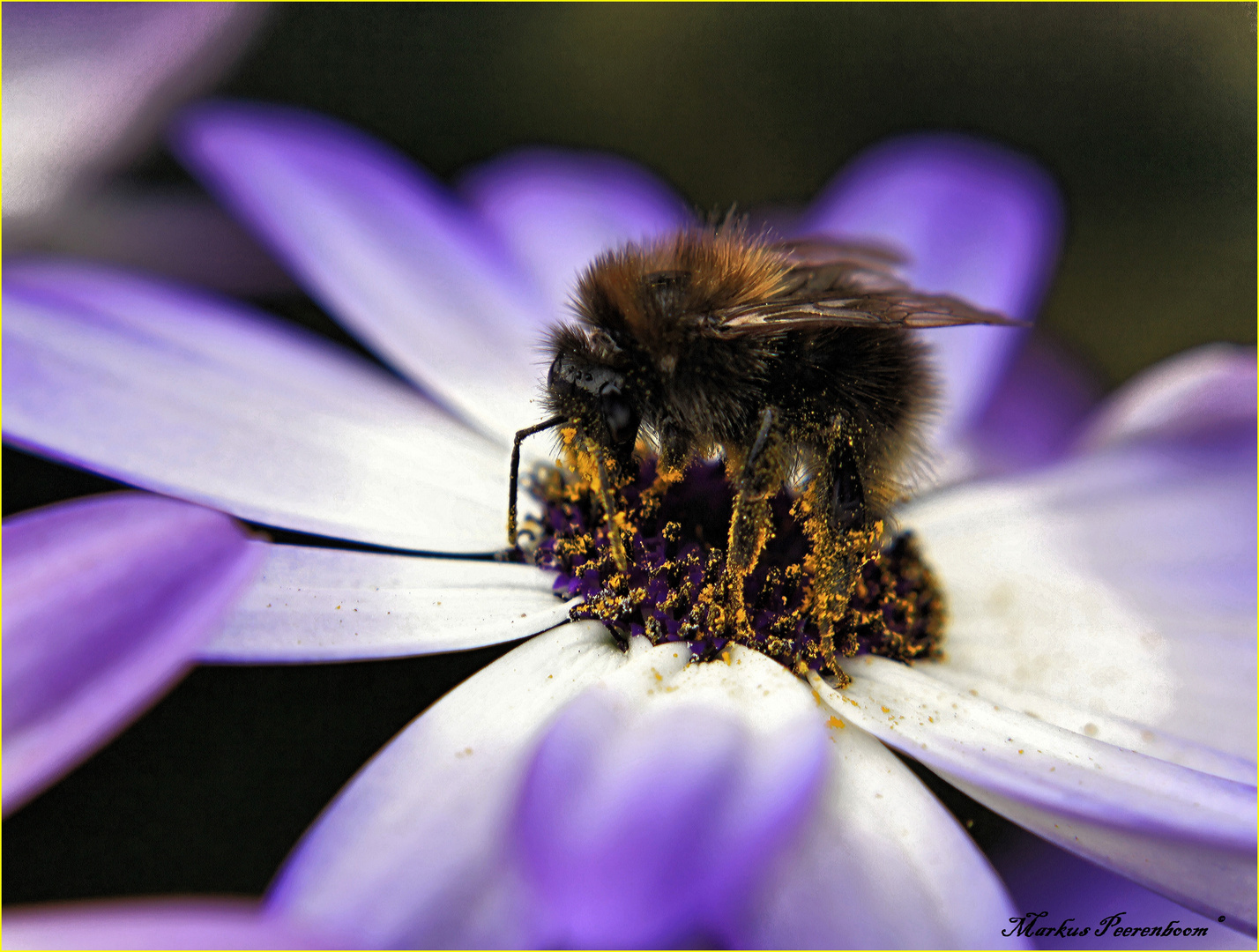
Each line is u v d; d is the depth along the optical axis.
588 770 0.09
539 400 0.11
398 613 0.10
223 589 0.09
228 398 0.11
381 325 0.11
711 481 0.10
